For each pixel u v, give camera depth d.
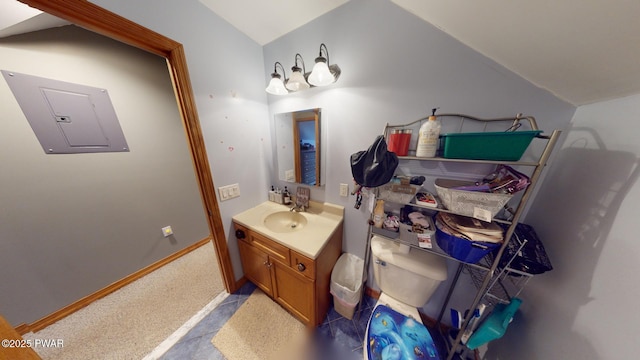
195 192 2.11
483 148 0.72
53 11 0.67
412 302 1.12
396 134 0.96
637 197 0.52
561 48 0.57
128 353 1.20
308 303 1.22
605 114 0.64
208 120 1.19
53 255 1.33
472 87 0.88
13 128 1.12
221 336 1.28
